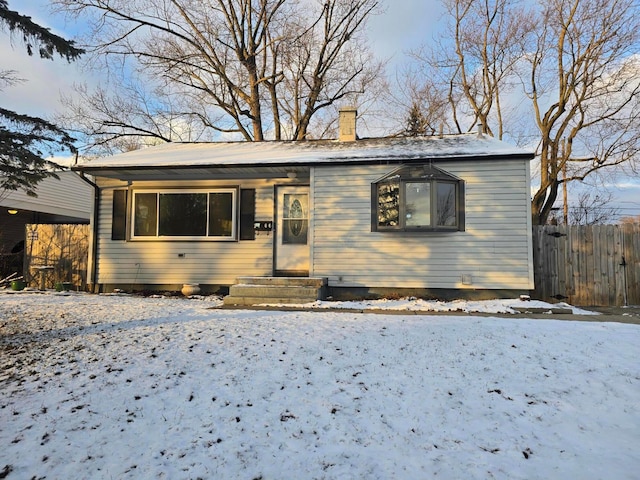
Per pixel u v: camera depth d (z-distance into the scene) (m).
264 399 3.71
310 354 4.75
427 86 22.03
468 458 2.82
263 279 9.01
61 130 8.30
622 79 15.14
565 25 15.87
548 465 2.74
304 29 20.47
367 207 9.38
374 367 4.37
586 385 3.91
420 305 7.94
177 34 18.84
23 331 6.06
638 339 5.23
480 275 8.92
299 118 22.62
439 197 9.01
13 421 3.36
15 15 6.93
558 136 17.09
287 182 10.27
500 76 19.70
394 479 2.60
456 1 19.55
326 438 3.09
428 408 3.53
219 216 10.40
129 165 9.53
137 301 8.85
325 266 9.49
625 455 2.84
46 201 17.78
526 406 3.55
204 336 5.51
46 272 11.80
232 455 2.87
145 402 3.67
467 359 4.55
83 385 4.04
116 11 17.27
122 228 10.59
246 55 19.86
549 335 5.41
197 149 11.65
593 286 9.21
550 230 9.46
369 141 11.70
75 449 2.96
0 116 7.59
